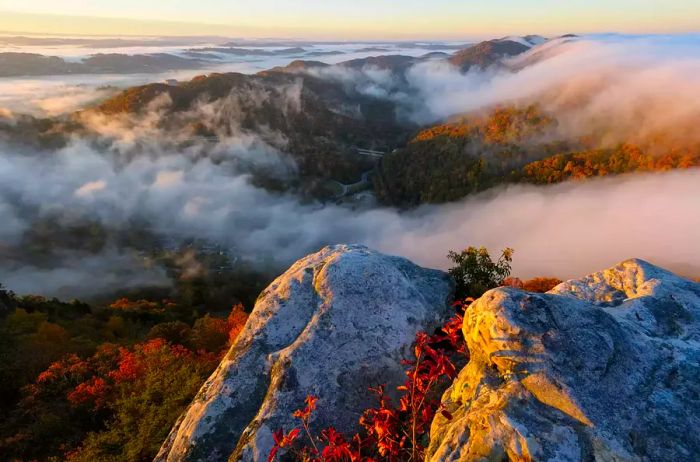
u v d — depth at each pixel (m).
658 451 3.56
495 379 4.50
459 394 4.82
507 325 4.48
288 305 8.02
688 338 4.74
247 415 6.66
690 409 3.86
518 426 3.80
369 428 4.60
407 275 8.72
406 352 7.09
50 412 14.19
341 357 6.92
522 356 4.31
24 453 12.51
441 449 4.07
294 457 5.87
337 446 4.36
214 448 6.38
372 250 9.48
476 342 4.81
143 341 25.73
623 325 4.65
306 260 9.48
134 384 12.85
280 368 6.85
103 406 13.47
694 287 5.63
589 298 5.97
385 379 6.79
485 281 9.52
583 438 3.70
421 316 7.57
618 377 4.11
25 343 24.05
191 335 25.86
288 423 6.21
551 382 4.04
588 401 3.89
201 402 7.00
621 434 3.66
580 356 4.20
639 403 3.90
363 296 7.70
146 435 9.48
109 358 19.33
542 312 4.51
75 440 12.74
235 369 7.21
